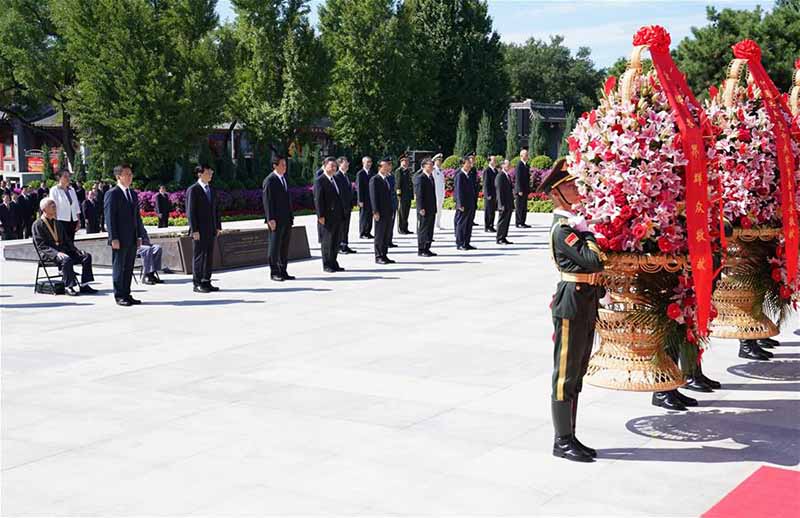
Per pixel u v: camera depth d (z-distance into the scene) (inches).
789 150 342.6
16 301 531.5
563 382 247.4
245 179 1622.8
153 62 1515.7
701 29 1472.7
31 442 263.6
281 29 1930.4
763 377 343.9
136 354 383.2
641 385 274.4
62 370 354.3
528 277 624.4
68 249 569.9
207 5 1701.5
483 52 2434.8
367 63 2121.1
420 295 544.7
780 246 347.6
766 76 348.2
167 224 1224.2
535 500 217.8
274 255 609.6
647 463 245.4
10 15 1844.2
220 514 209.5
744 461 247.4
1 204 1124.5
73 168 1855.3
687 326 276.8
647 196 265.0
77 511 211.6
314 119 1987.0
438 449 256.5
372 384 331.0
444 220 1157.1
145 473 237.1
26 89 2058.3
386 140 2174.0
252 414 292.0
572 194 250.8
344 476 234.4
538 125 1899.6
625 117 268.8
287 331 432.8
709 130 288.4
